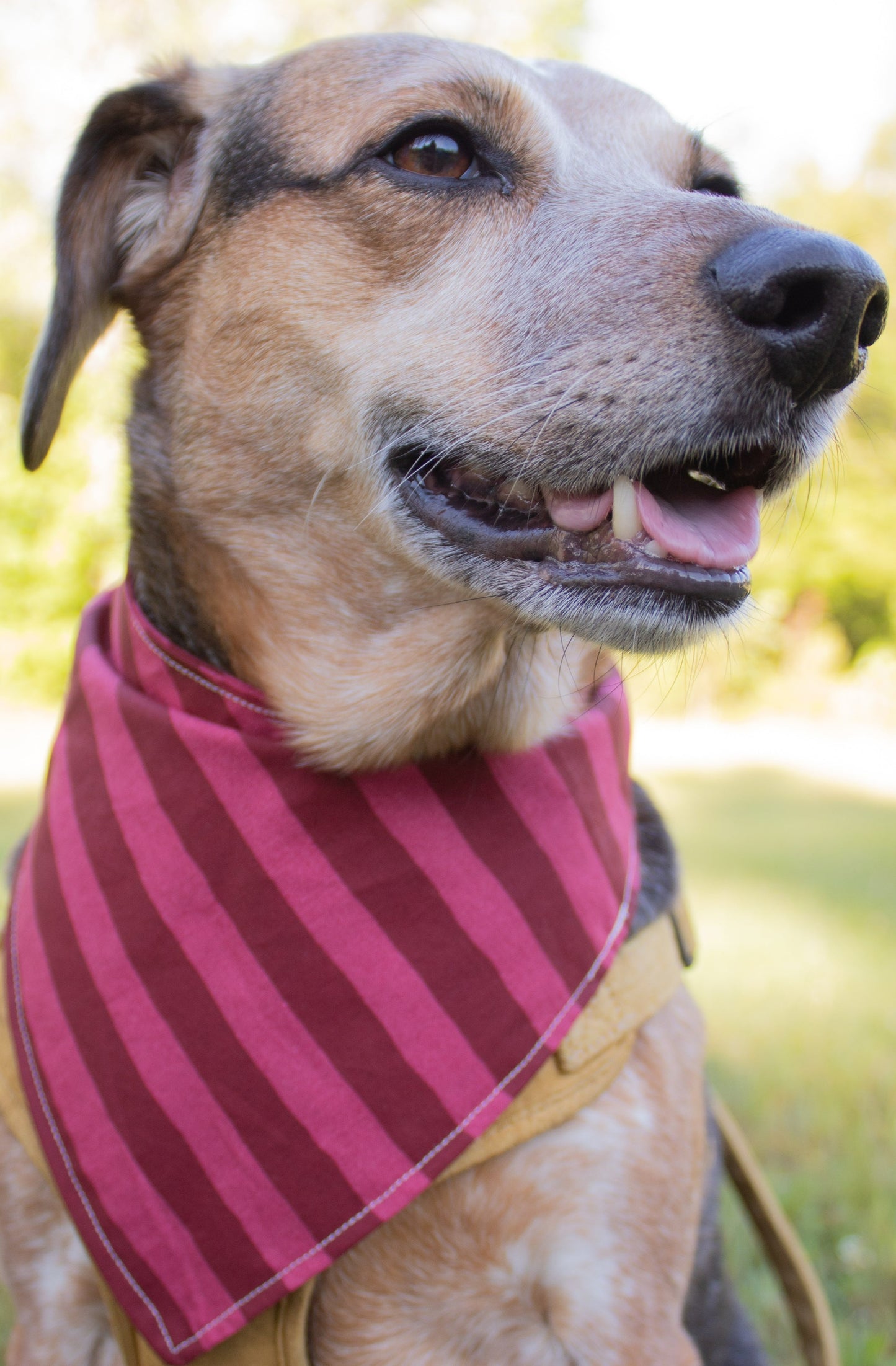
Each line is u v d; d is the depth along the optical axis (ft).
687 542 1.19
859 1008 2.65
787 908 3.66
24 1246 1.30
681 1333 1.26
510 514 1.27
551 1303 1.23
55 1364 1.29
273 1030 1.21
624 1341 1.22
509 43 9.78
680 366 1.17
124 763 1.29
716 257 1.17
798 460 1.24
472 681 1.26
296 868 1.24
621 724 1.39
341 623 1.30
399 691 1.26
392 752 1.27
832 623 12.05
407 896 1.23
